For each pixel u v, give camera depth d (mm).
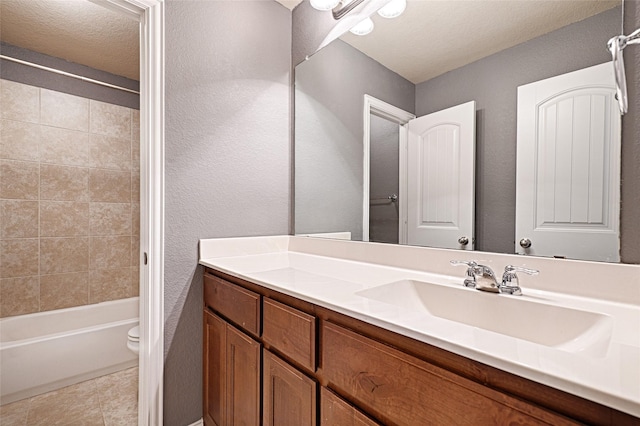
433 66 1186
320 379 839
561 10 894
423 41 1219
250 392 1098
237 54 1597
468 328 604
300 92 1766
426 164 1198
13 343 1810
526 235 944
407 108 1265
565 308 726
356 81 1462
